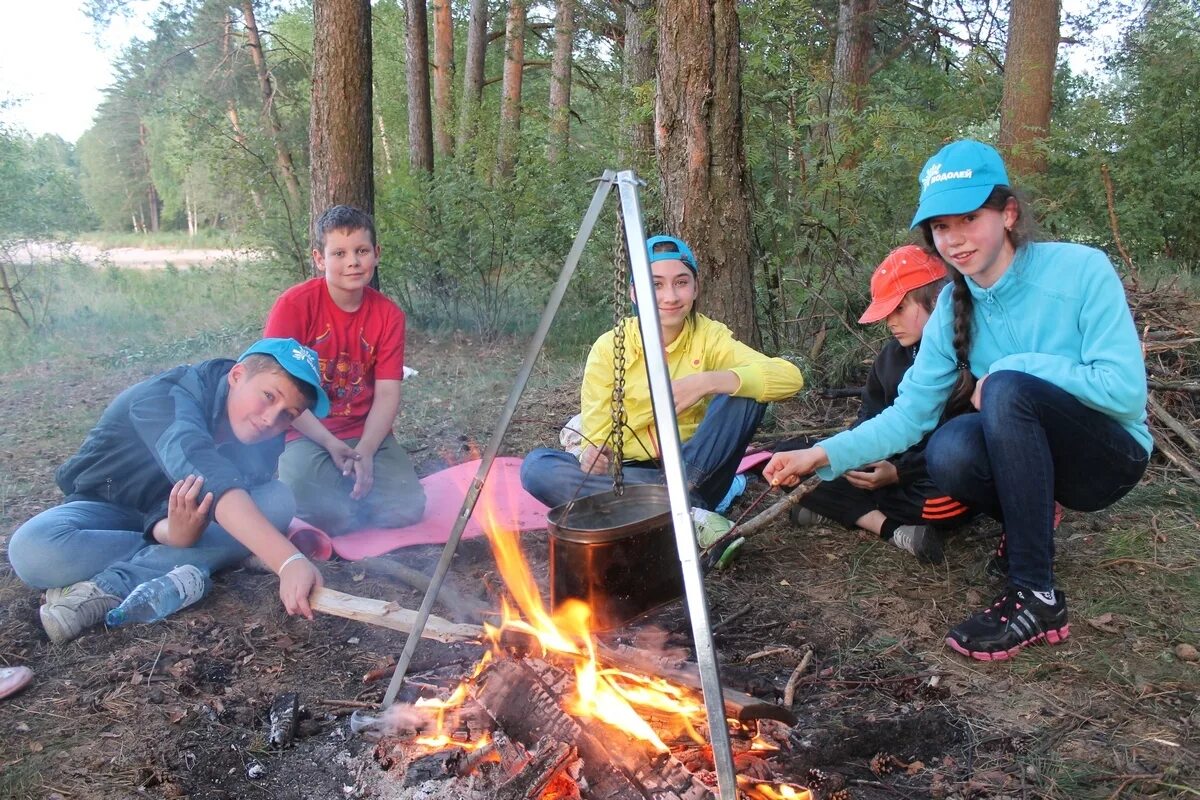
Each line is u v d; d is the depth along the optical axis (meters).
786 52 5.55
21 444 5.21
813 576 3.14
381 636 2.73
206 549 3.01
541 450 3.48
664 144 4.62
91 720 2.30
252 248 10.12
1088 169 7.84
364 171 7.05
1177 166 8.30
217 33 15.30
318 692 2.43
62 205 9.45
